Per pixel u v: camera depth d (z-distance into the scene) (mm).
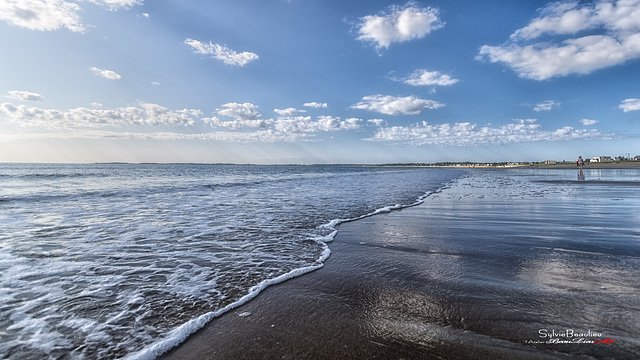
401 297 3211
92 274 3877
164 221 7551
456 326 2590
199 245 5375
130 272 3984
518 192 15125
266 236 6098
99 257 4582
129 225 7000
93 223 7180
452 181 27391
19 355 2195
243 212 9094
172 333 2539
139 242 5504
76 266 4160
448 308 2922
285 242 5641
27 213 8484
